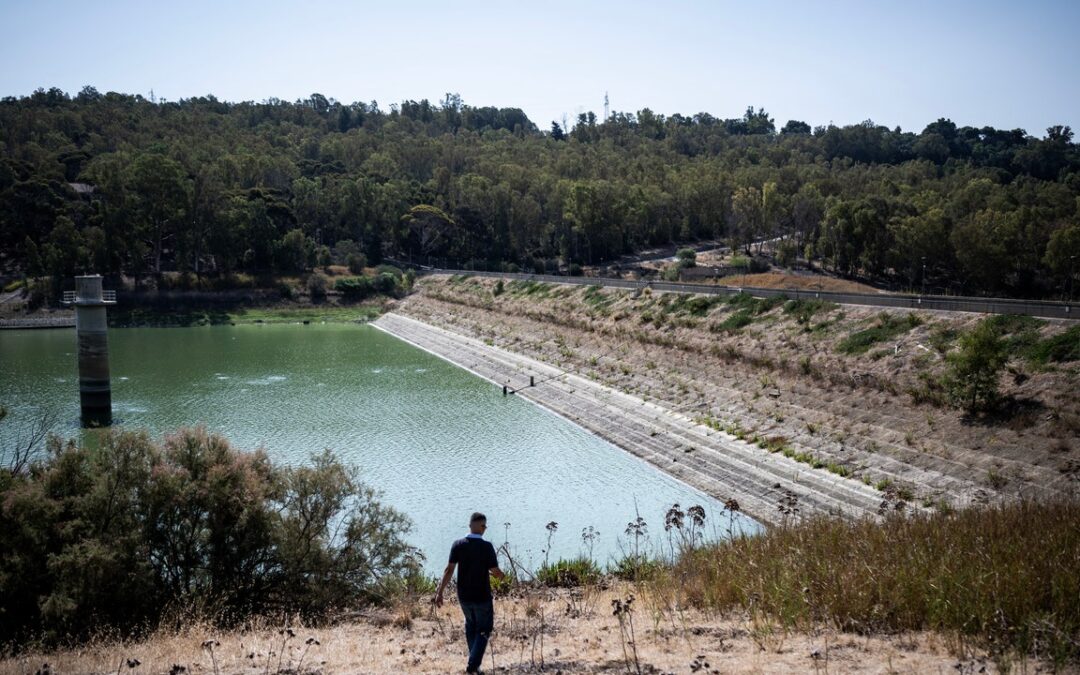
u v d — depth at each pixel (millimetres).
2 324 106938
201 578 20297
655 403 52344
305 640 15164
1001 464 31234
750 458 39781
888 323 46656
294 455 43750
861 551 16172
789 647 12578
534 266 148125
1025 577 13125
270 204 139625
